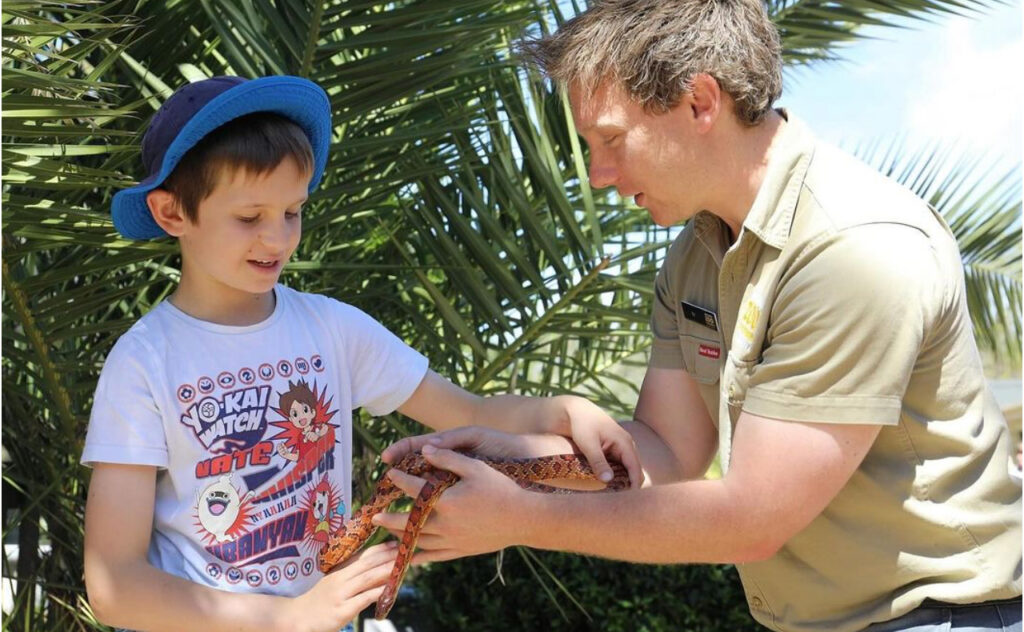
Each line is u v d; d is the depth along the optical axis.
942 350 1.65
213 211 1.61
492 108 3.00
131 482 1.55
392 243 3.21
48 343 2.52
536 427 1.91
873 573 1.71
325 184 2.98
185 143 1.58
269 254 1.64
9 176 2.14
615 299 3.00
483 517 1.58
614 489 1.80
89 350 2.72
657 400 2.09
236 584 1.59
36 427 2.76
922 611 1.70
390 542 1.63
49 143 2.49
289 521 1.65
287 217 1.68
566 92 1.88
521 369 3.27
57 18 2.91
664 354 2.09
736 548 1.63
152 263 2.80
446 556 1.64
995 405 1.76
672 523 1.61
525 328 2.84
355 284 3.13
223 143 1.59
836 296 1.58
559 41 1.82
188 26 2.84
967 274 4.23
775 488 1.60
